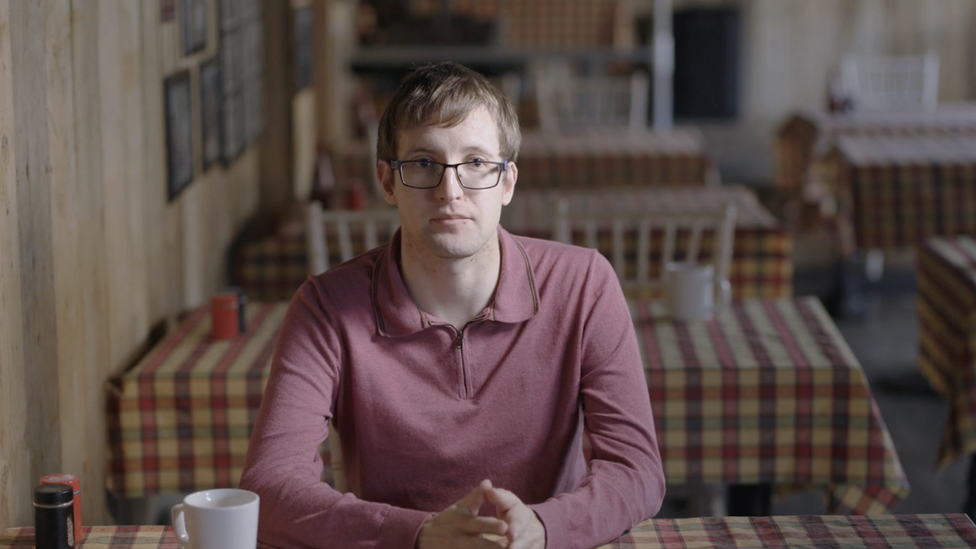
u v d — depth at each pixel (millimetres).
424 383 1526
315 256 3166
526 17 9438
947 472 3518
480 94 1461
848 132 5547
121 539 1522
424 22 8070
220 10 3492
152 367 2389
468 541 1343
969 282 3004
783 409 2352
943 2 9852
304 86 4883
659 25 8266
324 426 1525
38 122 1900
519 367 1534
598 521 1422
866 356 4664
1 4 1707
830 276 5770
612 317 1570
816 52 10102
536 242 1615
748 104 10297
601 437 1534
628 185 4992
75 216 2119
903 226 4465
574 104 6531
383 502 1561
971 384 2781
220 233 3605
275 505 1434
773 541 1476
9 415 1737
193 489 2375
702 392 2352
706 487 2691
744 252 3639
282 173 4461
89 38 2207
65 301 2057
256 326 2723
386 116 1481
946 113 6062
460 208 1438
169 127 2828
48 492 1443
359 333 1526
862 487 2354
